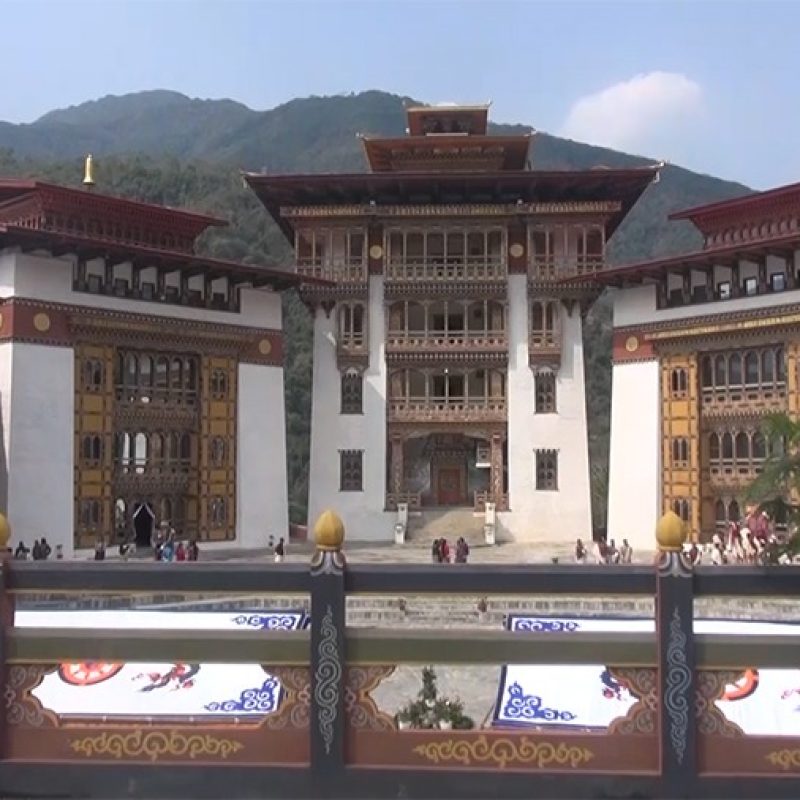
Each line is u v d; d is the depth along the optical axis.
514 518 57.44
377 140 61.28
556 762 8.56
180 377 50.47
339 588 8.68
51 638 8.82
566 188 58.69
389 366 58.94
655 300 51.47
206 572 8.75
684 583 8.48
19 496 42.53
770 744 8.41
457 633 8.69
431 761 8.60
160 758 8.72
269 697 9.50
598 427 98.50
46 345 43.97
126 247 45.00
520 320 58.78
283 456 54.50
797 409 43.97
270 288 54.34
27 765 8.72
